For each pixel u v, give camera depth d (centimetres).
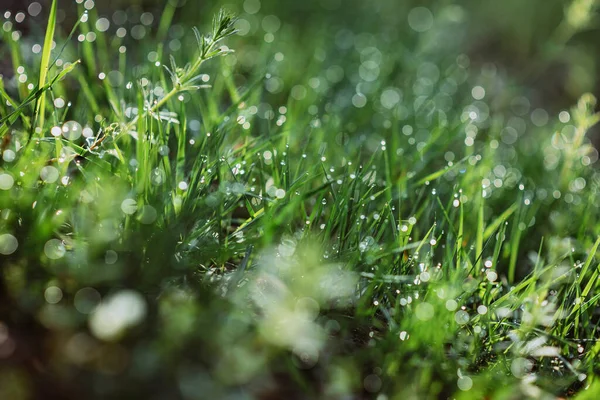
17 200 46
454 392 45
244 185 54
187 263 47
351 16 114
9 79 60
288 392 43
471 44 128
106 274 45
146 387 41
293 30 101
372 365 46
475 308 51
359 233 52
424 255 54
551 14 124
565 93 116
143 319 43
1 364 41
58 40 67
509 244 56
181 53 73
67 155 50
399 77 90
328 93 78
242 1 99
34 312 43
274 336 44
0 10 69
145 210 47
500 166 70
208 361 43
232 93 62
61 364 41
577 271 55
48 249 46
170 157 55
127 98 62
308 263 48
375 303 48
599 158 85
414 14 120
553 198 65
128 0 83
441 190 62
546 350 48
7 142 50
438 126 70
